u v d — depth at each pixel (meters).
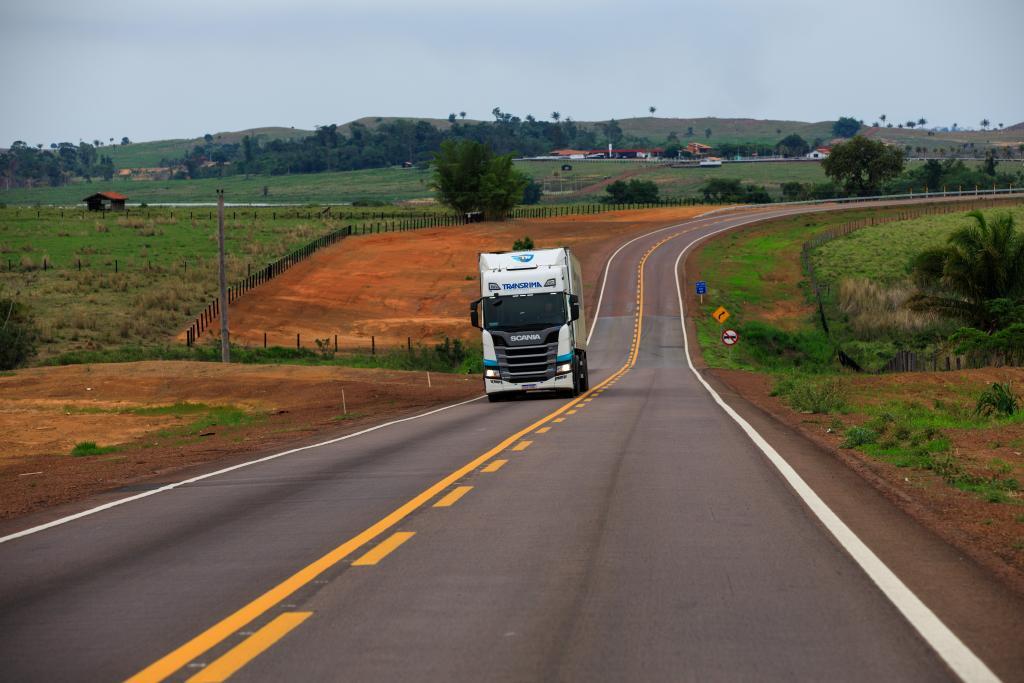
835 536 13.52
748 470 20.25
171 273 113.25
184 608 10.82
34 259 118.88
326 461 25.17
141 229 154.88
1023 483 18.34
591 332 110.06
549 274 46.72
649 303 122.50
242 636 9.57
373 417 41.97
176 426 40.00
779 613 9.79
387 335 98.38
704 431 28.86
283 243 145.12
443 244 152.12
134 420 42.16
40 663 8.97
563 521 15.10
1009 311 75.12
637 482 18.91
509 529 14.61
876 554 12.36
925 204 199.75
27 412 45.28
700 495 17.19
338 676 8.25
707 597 10.47
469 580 11.52
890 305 111.88
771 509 15.69
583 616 9.86
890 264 137.50
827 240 158.75
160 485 22.25
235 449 30.62
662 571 11.70
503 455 24.14
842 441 26.00
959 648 8.58
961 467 19.88
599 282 135.25
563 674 8.12
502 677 8.09
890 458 21.95
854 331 105.25
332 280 121.25
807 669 8.11
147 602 11.20
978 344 69.56
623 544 13.30
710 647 8.74
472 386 60.31
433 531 14.68
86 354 70.81
